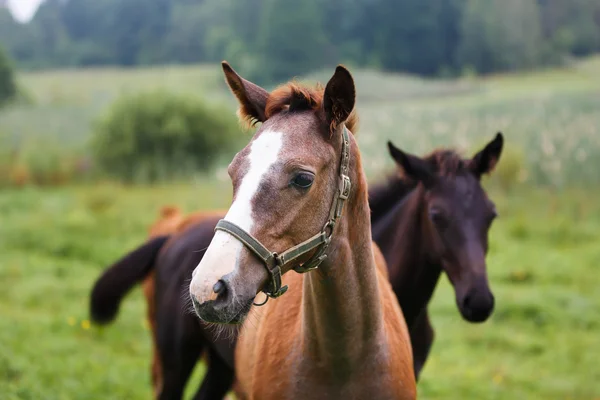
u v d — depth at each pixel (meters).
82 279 9.02
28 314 7.30
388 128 21.22
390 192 4.23
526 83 41.88
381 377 2.74
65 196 15.85
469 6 53.97
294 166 2.29
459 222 3.82
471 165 4.04
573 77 44.59
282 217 2.29
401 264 4.09
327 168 2.40
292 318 2.92
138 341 6.94
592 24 57.28
